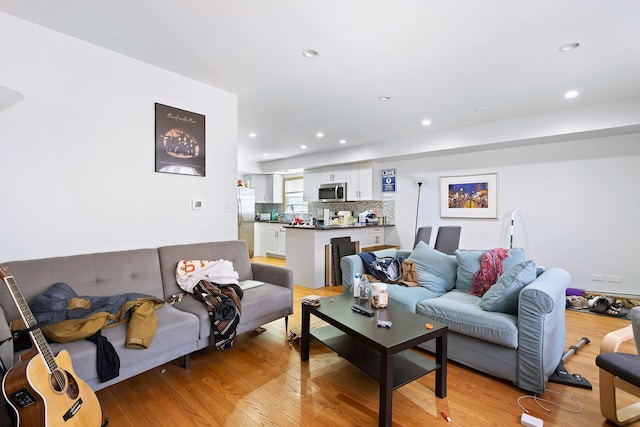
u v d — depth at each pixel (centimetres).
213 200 309
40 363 121
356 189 602
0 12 192
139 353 176
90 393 140
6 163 196
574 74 273
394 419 170
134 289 230
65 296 187
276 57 246
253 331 292
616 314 331
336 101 343
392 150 521
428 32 209
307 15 191
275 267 295
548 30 206
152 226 266
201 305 226
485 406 181
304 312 231
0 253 194
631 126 337
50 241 213
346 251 490
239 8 185
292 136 500
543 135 382
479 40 219
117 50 238
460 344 225
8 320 173
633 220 373
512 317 207
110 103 239
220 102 311
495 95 323
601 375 164
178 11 188
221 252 294
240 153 645
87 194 229
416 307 251
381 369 160
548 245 426
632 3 178
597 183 393
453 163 512
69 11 190
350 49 233
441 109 367
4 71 194
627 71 266
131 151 252
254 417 171
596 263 395
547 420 168
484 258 278
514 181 452
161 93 268
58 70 214
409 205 565
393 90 312
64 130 218
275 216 788
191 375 213
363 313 211
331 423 166
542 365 187
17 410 111
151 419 168
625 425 163
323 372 218
